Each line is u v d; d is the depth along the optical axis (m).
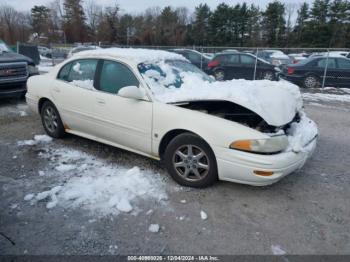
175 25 60.88
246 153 3.03
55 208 3.04
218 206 3.13
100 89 4.11
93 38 63.62
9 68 7.09
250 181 3.11
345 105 8.94
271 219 2.94
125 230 2.73
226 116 3.47
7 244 2.54
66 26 65.00
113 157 4.28
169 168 3.54
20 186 3.45
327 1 54.72
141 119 3.64
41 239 2.60
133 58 3.96
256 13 60.09
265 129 3.26
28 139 5.01
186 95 3.50
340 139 5.45
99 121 4.11
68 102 4.48
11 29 66.94
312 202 3.26
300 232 2.76
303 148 3.30
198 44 60.97
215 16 60.50
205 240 2.62
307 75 12.10
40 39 66.31
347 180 3.78
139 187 3.45
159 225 2.80
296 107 3.80
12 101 8.05
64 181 3.56
